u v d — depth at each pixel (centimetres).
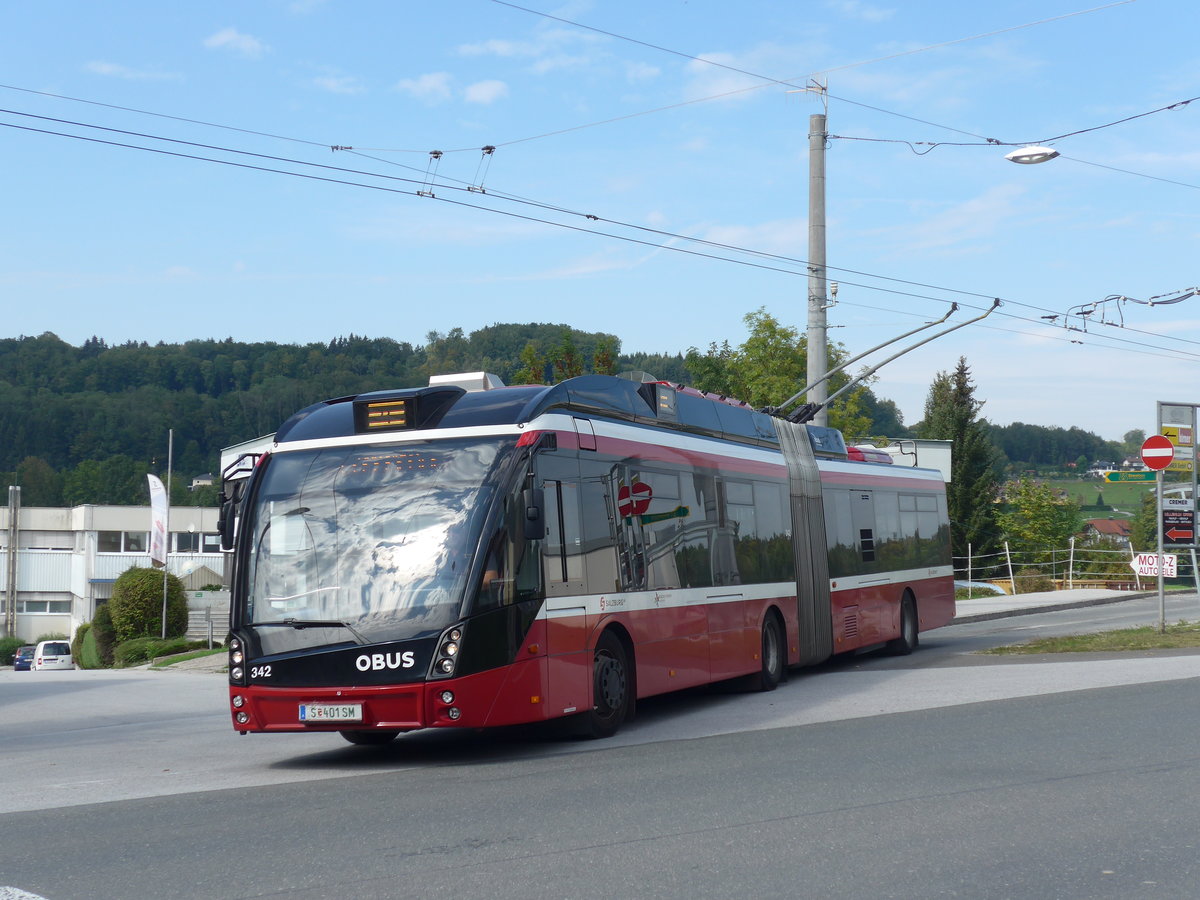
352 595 1064
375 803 848
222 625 5550
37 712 2031
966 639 2550
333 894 593
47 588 8650
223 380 16850
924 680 1631
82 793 985
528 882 604
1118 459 12231
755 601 1630
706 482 1523
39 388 15738
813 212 2784
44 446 15212
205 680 2700
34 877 654
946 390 7325
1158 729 1065
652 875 612
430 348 18162
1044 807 754
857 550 2044
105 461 14425
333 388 16900
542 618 1114
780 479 1773
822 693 1561
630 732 1266
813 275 2781
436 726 1027
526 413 1145
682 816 754
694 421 1547
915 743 1037
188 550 8325
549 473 1154
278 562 1096
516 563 1090
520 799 838
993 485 7319
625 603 1276
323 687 1043
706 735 1194
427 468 1108
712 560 1513
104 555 8131
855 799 793
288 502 1116
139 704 2112
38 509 8719
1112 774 859
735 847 667
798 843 673
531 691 1089
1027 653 1914
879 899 562
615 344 3300
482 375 1323
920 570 2330
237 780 1027
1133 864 618
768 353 5047
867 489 2125
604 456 1270
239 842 725
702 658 1459
